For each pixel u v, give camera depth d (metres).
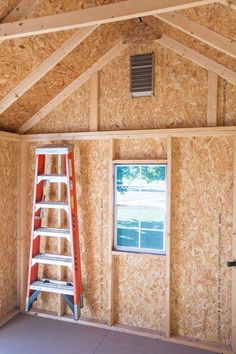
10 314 3.52
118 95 3.32
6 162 3.49
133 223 3.30
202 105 3.04
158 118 3.19
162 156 3.17
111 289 3.29
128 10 1.85
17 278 3.69
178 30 2.82
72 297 3.39
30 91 3.11
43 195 3.57
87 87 3.43
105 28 2.90
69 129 3.51
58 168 3.52
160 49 3.17
